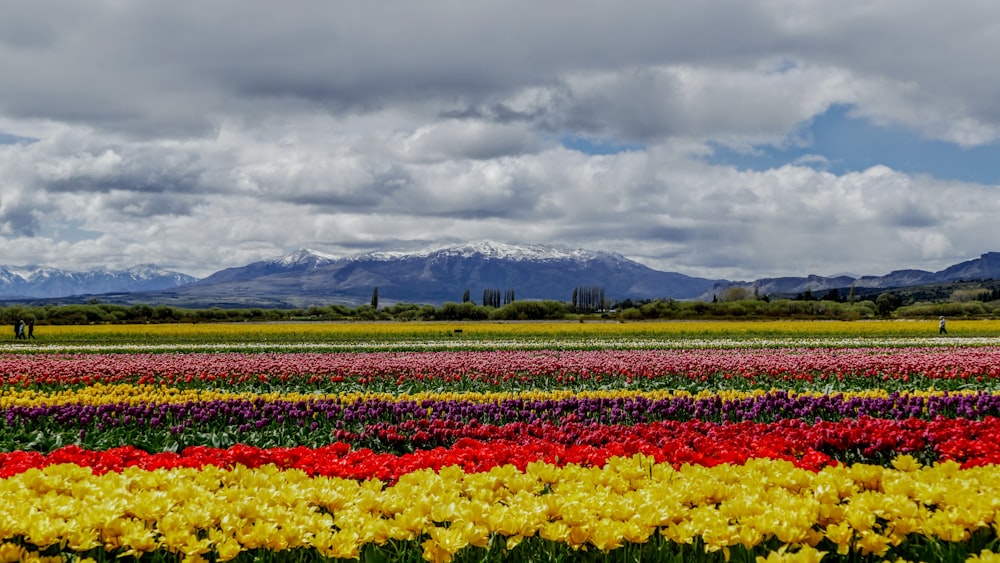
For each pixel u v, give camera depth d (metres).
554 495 6.17
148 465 8.92
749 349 41.22
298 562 6.21
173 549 5.75
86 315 99.69
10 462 9.15
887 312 118.38
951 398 17.45
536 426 13.41
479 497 6.71
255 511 6.17
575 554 6.19
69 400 18.39
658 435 12.48
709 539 5.61
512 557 6.36
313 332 65.75
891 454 11.48
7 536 5.52
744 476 7.15
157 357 36.19
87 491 6.82
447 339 55.25
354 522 6.06
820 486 6.42
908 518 5.96
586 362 29.33
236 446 9.33
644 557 6.24
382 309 125.88
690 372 26.69
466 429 13.40
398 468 8.59
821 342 48.94
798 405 16.91
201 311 111.38
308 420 16.42
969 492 6.35
